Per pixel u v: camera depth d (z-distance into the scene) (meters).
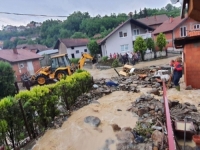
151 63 19.52
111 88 7.87
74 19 60.34
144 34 26.34
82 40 37.88
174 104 5.00
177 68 7.33
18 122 3.83
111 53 27.67
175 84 7.52
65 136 3.99
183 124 3.53
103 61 23.64
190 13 3.06
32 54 25.62
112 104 5.71
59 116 4.98
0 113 3.53
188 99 5.90
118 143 3.40
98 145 3.49
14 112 3.77
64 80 5.75
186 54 7.37
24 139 4.04
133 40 27.23
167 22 30.56
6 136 3.64
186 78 7.51
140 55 22.45
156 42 22.86
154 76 9.37
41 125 4.42
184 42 7.31
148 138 3.42
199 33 9.65
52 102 4.75
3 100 3.71
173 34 27.20
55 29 61.44
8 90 11.60
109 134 3.78
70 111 5.39
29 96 4.18
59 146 3.67
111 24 55.09
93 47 31.06
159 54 22.84
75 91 6.26
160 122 3.85
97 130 4.02
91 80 7.86
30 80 15.77
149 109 4.72
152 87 7.90
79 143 3.66
